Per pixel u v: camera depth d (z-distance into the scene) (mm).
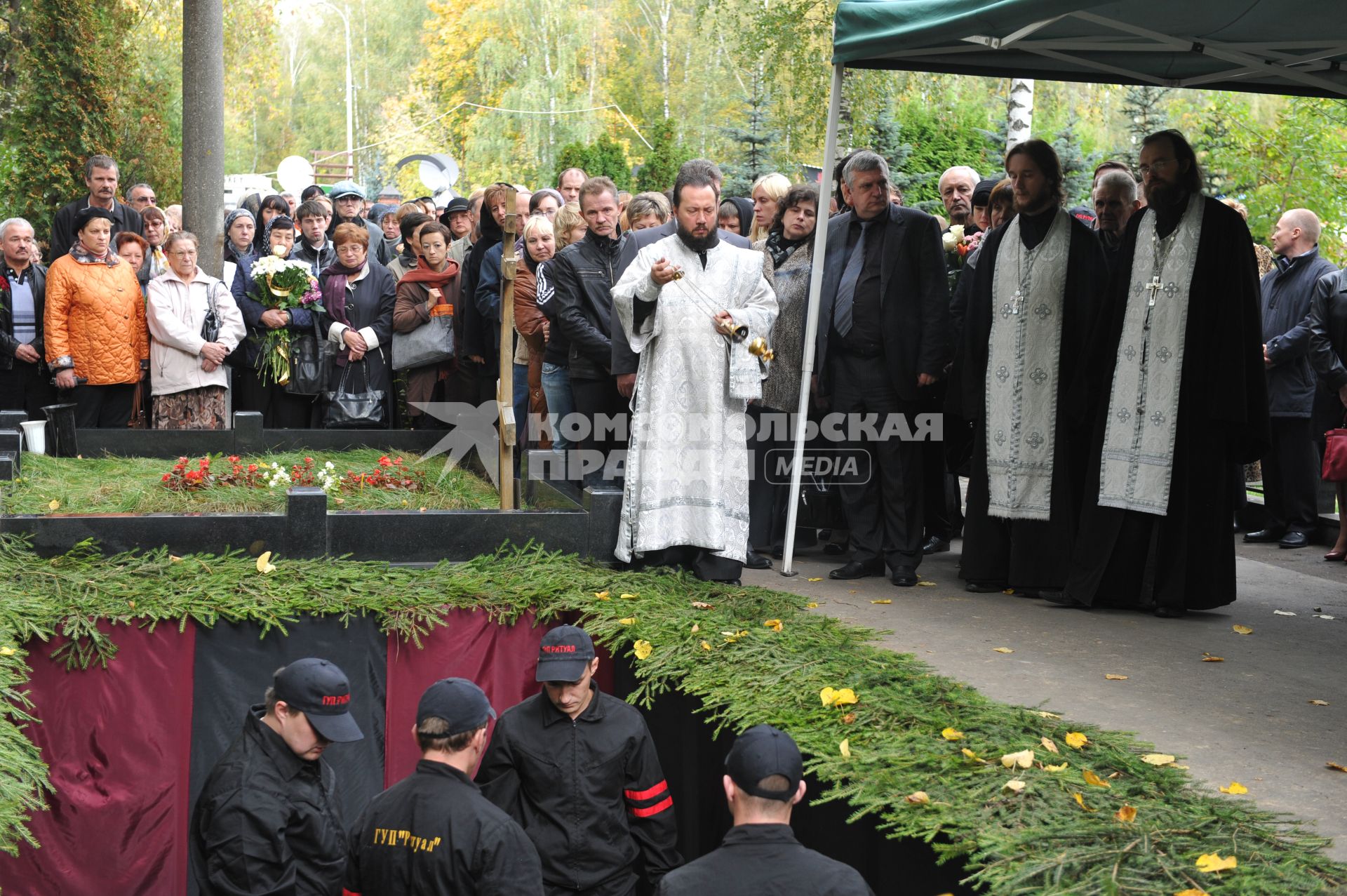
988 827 3277
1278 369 7699
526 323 7504
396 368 8516
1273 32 5852
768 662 4734
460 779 3789
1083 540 5848
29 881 5352
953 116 21047
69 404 8336
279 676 4117
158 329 8453
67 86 15945
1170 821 3289
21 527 5789
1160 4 5520
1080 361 5910
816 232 6281
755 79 20047
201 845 4043
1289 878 2947
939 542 7281
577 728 4539
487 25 45281
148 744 5418
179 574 5672
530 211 8844
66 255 8461
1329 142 15547
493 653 5695
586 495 6340
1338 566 7113
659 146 24406
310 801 4129
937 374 6305
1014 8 4973
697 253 5980
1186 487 5629
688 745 4875
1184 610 5742
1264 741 4070
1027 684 4645
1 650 4914
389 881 3725
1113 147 26656
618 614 5426
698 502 5980
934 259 6324
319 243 9094
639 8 45812
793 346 6773
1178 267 5617
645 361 6023
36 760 4484
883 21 5848
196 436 8305
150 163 19844
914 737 3941
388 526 6059
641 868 4699
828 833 3943
